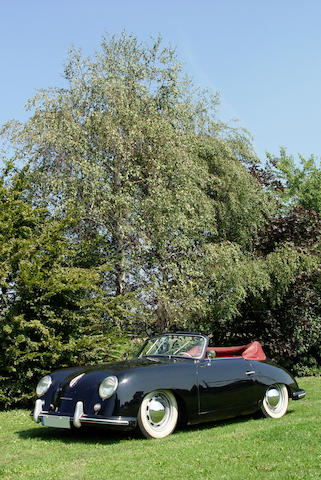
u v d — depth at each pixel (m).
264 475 4.73
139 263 13.09
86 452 6.10
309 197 29.27
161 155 13.82
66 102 14.12
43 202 13.20
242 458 5.34
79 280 10.91
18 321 10.31
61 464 5.54
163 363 7.26
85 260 12.53
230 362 7.86
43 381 7.45
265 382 8.11
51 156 13.50
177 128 14.95
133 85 14.92
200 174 14.48
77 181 12.91
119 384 6.54
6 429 8.27
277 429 6.62
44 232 11.59
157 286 12.95
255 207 15.90
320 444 5.77
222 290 13.74
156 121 14.15
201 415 7.21
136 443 6.44
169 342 8.18
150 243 12.70
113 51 15.61
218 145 15.74
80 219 13.35
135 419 6.50
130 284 13.80
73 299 11.39
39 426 8.41
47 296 10.73
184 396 7.03
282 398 8.42
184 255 13.66
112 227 13.68
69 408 6.73
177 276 13.12
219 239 15.53
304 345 16.61
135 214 12.88
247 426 7.35
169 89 15.39
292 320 16.22
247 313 16.25
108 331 11.77
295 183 30.69
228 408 7.53
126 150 13.68
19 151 13.60
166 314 13.27
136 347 12.94
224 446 5.90
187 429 7.42
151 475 4.90
